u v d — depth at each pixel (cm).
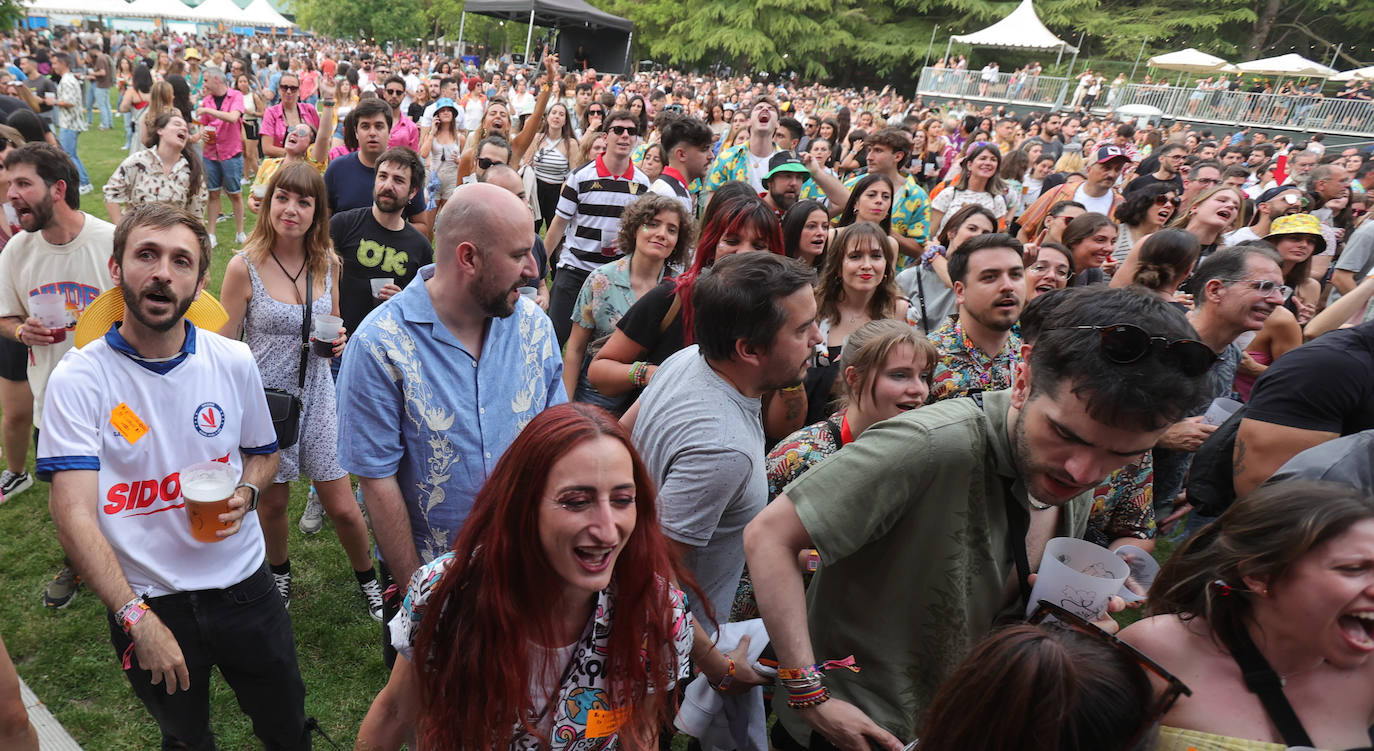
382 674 323
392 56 3697
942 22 4900
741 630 218
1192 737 152
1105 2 4831
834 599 190
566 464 133
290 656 240
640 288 386
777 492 244
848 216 530
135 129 1199
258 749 281
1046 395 151
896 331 234
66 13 3247
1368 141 2628
